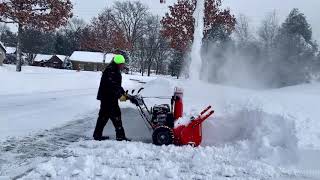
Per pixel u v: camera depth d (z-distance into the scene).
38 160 6.36
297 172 5.96
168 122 7.86
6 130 8.84
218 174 5.80
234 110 8.55
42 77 26.05
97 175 5.54
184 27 30.78
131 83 30.23
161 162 6.29
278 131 7.30
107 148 7.20
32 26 30.06
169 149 7.21
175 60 61.34
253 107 8.24
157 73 87.25
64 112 11.87
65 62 87.00
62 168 5.76
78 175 5.51
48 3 29.05
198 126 7.75
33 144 7.60
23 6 28.67
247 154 6.93
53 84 25.05
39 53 102.81
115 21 81.44
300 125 7.30
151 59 87.06
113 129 9.45
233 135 8.09
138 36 85.81
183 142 7.66
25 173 5.67
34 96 17.70
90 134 8.75
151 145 7.56
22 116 10.84
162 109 8.06
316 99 10.05
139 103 8.23
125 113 10.87
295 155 6.53
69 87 26.06
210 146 7.62
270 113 7.79
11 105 13.62
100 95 8.17
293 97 10.41
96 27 65.62
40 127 9.34
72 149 7.05
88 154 6.76
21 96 17.77
